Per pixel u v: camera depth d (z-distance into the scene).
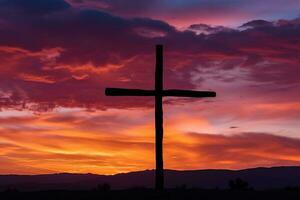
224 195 31.19
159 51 31.69
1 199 31.02
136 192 32.16
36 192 33.72
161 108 31.61
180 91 31.88
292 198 30.27
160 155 31.08
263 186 101.19
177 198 29.94
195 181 105.94
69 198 30.59
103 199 29.92
